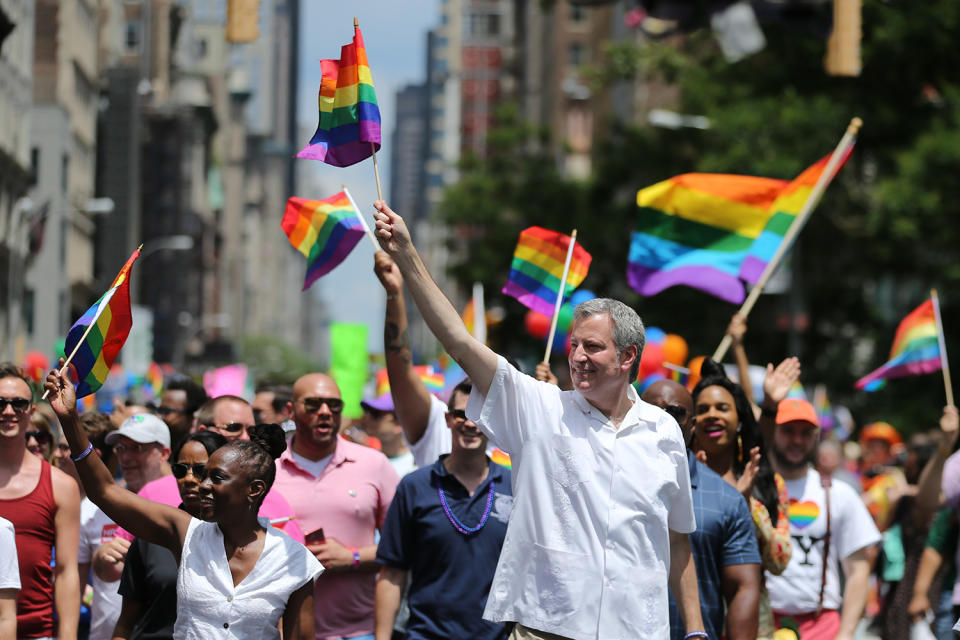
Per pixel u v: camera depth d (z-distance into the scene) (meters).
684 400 18.11
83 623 23.47
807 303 89.56
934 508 25.48
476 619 19.41
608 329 14.34
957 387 83.88
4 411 18.58
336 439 22.19
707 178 25.53
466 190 113.38
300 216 23.75
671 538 15.41
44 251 138.75
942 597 25.61
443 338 14.48
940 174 78.88
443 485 19.86
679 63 92.69
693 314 90.31
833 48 22.47
